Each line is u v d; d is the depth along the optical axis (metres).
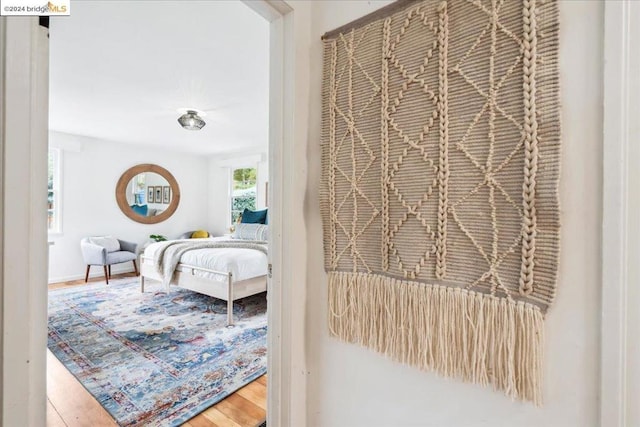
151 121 3.71
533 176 0.71
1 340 0.56
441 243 0.85
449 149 0.84
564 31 0.69
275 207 1.17
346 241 1.07
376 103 0.99
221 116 3.50
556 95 0.69
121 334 2.59
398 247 0.94
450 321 0.84
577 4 0.67
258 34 1.84
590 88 0.66
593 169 0.66
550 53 0.70
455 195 0.83
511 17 0.74
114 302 3.49
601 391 0.65
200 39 1.91
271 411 1.19
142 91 2.73
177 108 3.21
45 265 0.63
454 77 0.83
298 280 1.17
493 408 0.80
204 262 3.11
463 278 0.82
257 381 1.90
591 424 0.67
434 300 0.86
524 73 0.72
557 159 0.69
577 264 0.68
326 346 1.16
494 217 0.77
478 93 0.79
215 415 1.58
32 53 0.60
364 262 1.02
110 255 4.33
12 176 0.56
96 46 1.98
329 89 1.12
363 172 1.03
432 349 0.87
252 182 5.64
